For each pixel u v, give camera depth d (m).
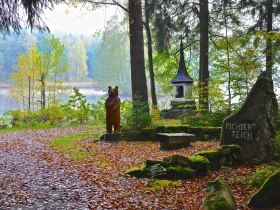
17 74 35.81
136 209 6.34
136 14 17.14
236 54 14.66
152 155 11.37
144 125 14.92
